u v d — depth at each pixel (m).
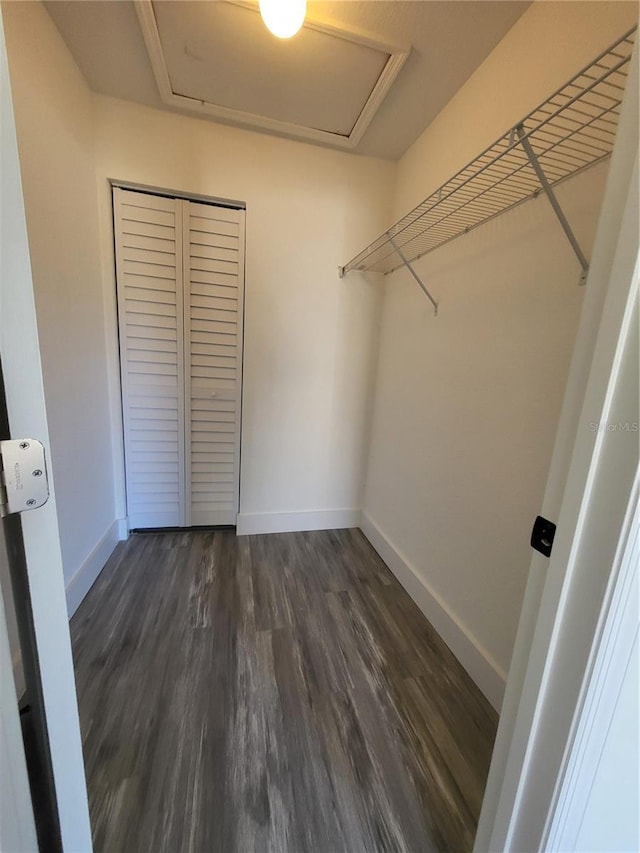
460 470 1.48
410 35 1.25
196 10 1.21
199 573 1.94
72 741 0.62
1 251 0.44
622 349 0.45
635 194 0.43
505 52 1.25
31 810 0.55
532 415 1.14
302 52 1.36
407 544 1.91
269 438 2.28
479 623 1.36
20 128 1.19
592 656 0.51
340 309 2.20
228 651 1.44
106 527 2.02
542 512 0.59
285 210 2.00
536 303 1.13
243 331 2.11
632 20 0.87
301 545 2.28
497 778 0.69
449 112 1.56
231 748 1.07
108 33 1.37
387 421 2.17
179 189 1.85
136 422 2.12
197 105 1.68
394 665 1.42
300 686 1.30
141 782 0.98
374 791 0.99
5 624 0.48
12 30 1.13
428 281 1.74
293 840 0.88
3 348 0.45
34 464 0.49
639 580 0.50
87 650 1.41
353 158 2.02
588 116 0.88
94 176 1.75
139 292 1.95
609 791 0.62
